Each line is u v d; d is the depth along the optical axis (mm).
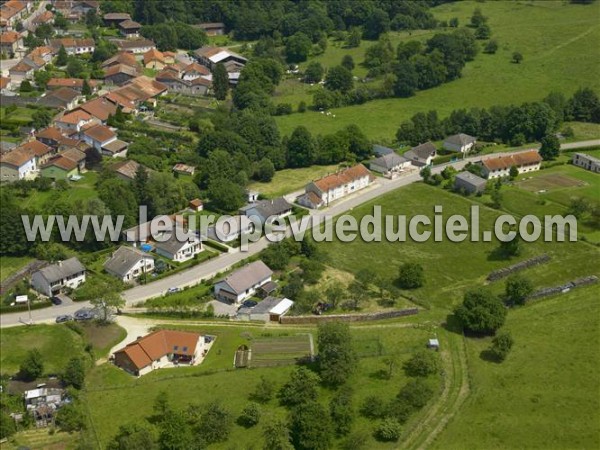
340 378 155750
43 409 149875
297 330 181750
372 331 178375
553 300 189625
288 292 195875
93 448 138500
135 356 166125
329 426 141125
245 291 196000
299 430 140750
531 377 158000
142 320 187875
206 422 142750
